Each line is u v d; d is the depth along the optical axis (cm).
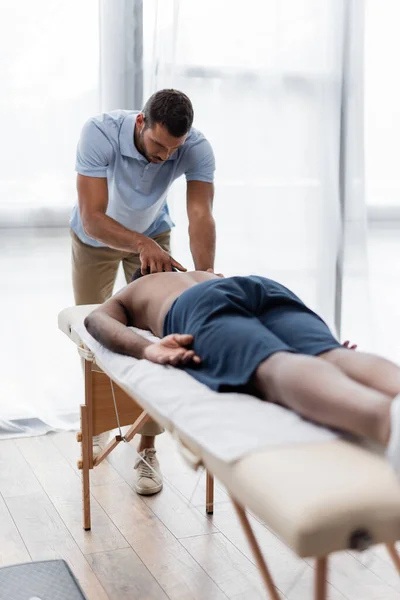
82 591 204
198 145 270
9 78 302
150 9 312
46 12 301
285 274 353
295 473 124
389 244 383
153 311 212
